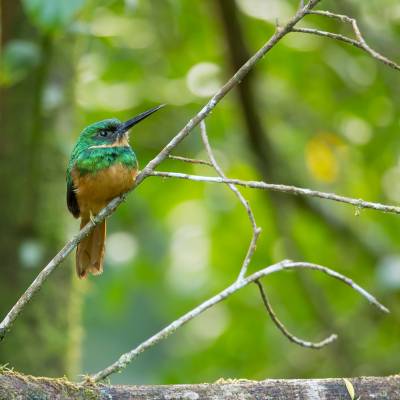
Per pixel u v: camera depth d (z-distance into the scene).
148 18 11.55
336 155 12.16
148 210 12.54
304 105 12.59
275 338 12.59
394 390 4.85
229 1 10.78
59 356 8.73
